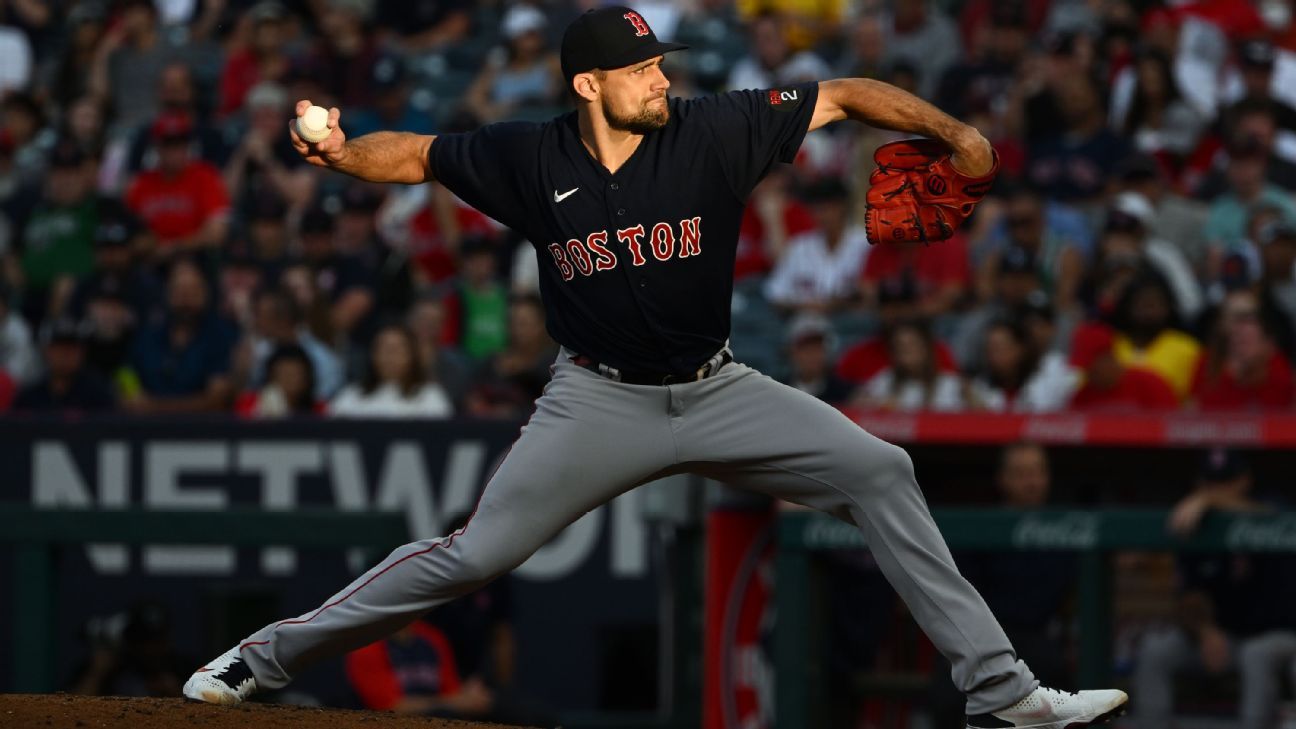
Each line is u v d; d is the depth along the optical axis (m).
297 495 28.41
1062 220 35.84
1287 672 24.47
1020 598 24.28
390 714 15.11
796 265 37.94
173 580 28.64
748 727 25.08
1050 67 39.16
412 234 39.94
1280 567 24.48
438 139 14.05
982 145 13.41
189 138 42.19
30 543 25.84
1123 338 31.64
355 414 30.20
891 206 13.94
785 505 23.94
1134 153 37.91
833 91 13.66
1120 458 24.97
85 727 14.01
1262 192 35.88
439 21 52.09
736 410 13.94
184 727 14.08
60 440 29.06
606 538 27.47
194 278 35.66
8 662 27.86
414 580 14.13
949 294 35.94
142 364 35.66
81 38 51.12
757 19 46.84
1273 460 24.88
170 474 28.81
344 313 36.47
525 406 31.77
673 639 26.89
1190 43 42.50
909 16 45.47
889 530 13.99
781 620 23.92
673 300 13.52
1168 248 34.59
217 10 51.78
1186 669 24.97
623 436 13.86
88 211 40.78
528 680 27.42
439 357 33.62
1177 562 25.09
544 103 45.84
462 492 27.94
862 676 24.80
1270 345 29.61
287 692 27.33
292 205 41.84
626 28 13.10
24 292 41.12
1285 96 41.97
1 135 48.09
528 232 13.84
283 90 44.94
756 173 13.50
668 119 13.42
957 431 24.23
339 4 50.16
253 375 34.78
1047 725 14.24
